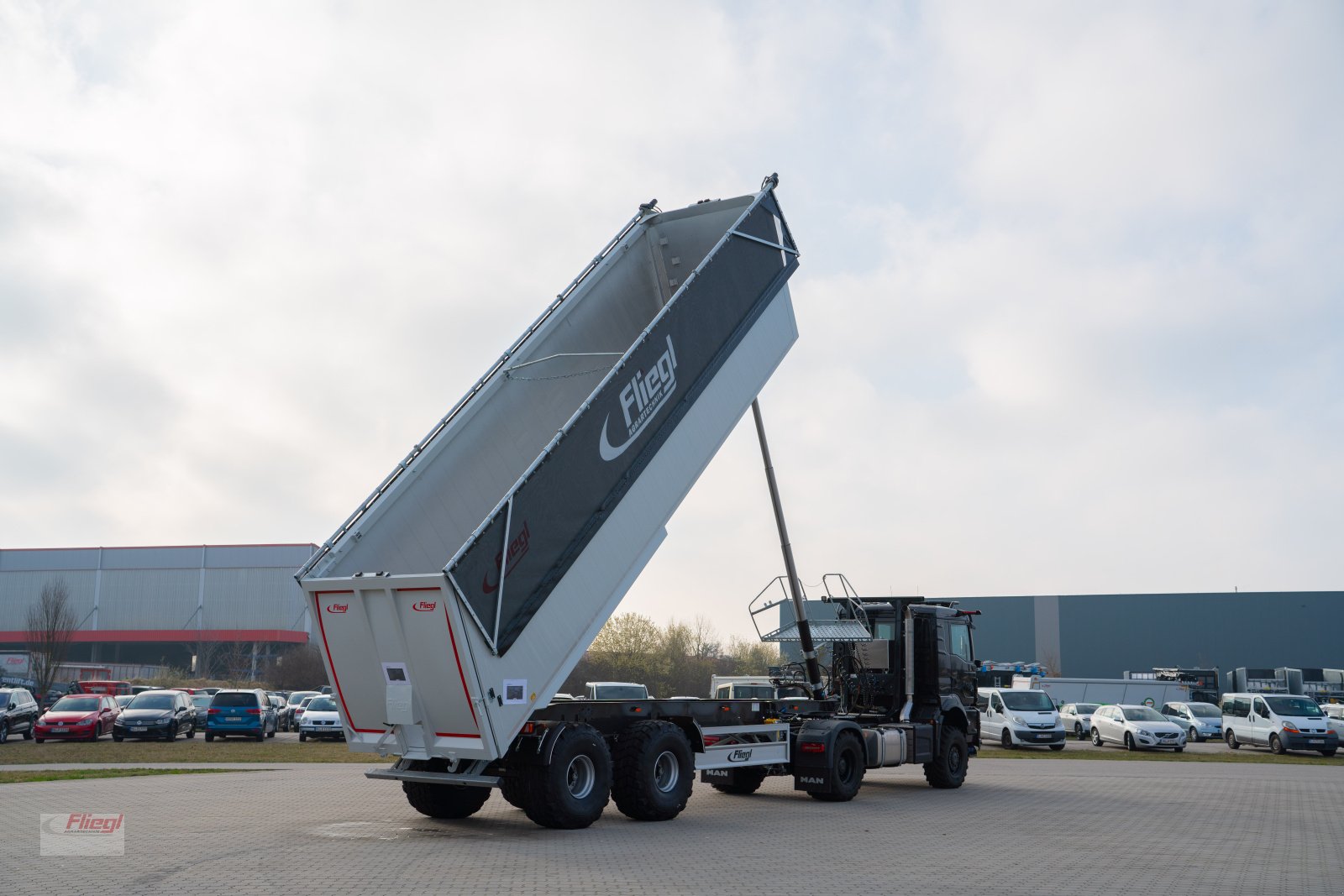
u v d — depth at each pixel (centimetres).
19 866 916
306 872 887
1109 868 988
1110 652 8200
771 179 1600
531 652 1161
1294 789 1891
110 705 3359
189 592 8744
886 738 1730
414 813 1355
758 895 821
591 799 1217
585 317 1491
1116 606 8231
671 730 1328
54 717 3109
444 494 1291
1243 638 7912
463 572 1081
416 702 1133
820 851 1072
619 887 839
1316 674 6103
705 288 1450
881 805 1562
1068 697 5222
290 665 6962
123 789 1619
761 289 1573
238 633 8469
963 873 945
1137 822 1370
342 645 1162
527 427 1398
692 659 7238
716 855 1029
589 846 1069
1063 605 8362
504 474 1356
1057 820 1390
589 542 1243
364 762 2422
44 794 1537
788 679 1908
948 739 1866
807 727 1636
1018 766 2525
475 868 919
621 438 1298
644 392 1336
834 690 1917
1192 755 3159
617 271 1552
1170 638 8081
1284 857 1075
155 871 892
